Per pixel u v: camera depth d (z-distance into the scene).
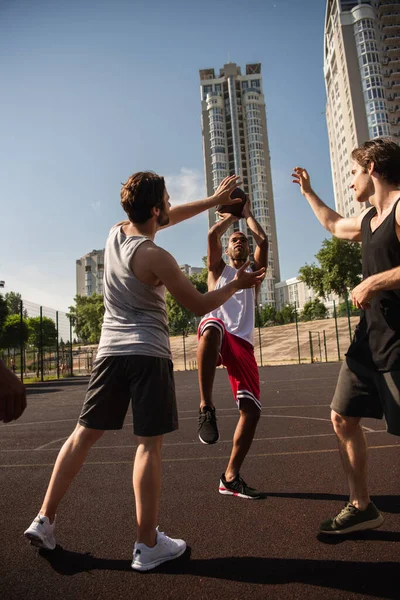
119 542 2.33
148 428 2.10
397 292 2.11
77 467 2.25
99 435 2.28
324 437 5.12
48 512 2.22
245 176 132.00
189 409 8.89
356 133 86.62
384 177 2.21
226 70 139.38
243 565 2.03
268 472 3.68
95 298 100.56
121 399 2.25
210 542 2.29
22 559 2.15
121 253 2.28
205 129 137.25
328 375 17.72
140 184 2.29
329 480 3.35
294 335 45.56
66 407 10.55
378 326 2.17
